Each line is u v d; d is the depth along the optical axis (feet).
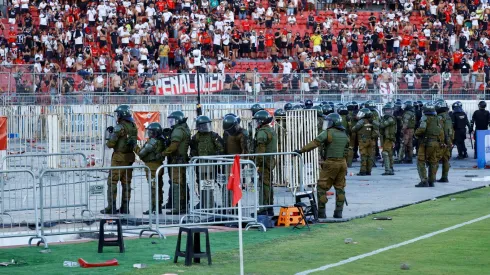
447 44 460.55
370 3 485.56
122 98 293.43
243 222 139.54
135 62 383.24
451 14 474.08
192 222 135.23
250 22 444.96
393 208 161.68
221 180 138.62
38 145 240.12
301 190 147.74
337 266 102.94
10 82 280.10
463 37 462.60
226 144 149.89
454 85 350.64
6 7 417.08
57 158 236.43
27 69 282.77
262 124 148.87
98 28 395.75
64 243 123.24
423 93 345.10
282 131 176.45
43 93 284.61
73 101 288.10
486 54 463.42
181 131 150.61
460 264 104.17
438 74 347.15
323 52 436.76
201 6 438.81
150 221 127.65
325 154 145.69
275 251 114.52
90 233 130.52
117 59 380.17
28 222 141.18
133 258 109.29
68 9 406.62
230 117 148.15
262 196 147.43
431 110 198.80
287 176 174.50
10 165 231.71
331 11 471.21
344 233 131.03
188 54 405.59
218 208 135.74
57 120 236.43
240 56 422.41
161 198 154.30
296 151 145.89
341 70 425.69
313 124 179.22
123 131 148.87
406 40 454.81
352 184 207.62
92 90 290.56
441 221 143.84
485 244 118.93
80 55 382.63
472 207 163.02
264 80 313.94
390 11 476.95
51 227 131.34
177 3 425.28
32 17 409.90
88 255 111.86
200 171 136.05
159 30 408.05
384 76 337.52
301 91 320.29
